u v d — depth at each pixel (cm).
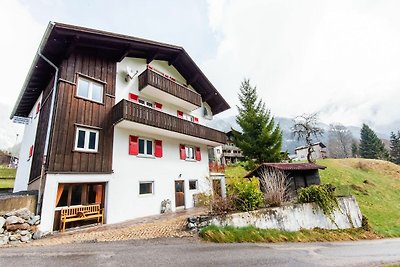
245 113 2689
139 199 1377
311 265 664
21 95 1539
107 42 1351
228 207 1084
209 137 1931
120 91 1466
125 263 596
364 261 746
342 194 1609
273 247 872
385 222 1942
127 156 1380
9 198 877
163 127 1484
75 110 1184
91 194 1188
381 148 6347
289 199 1419
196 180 1877
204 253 709
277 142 2488
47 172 1012
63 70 1188
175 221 1057
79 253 675
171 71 1956
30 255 655
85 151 1173
